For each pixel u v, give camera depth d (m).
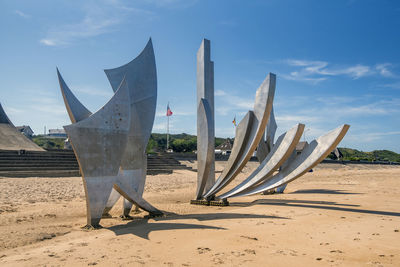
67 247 7.15
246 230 8.77
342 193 19.48
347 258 6.39
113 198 11.56
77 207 13.58
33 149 33.75
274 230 8.80
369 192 20.03
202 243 7.39
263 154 19.42
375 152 147.25
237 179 34.50
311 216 11.07
